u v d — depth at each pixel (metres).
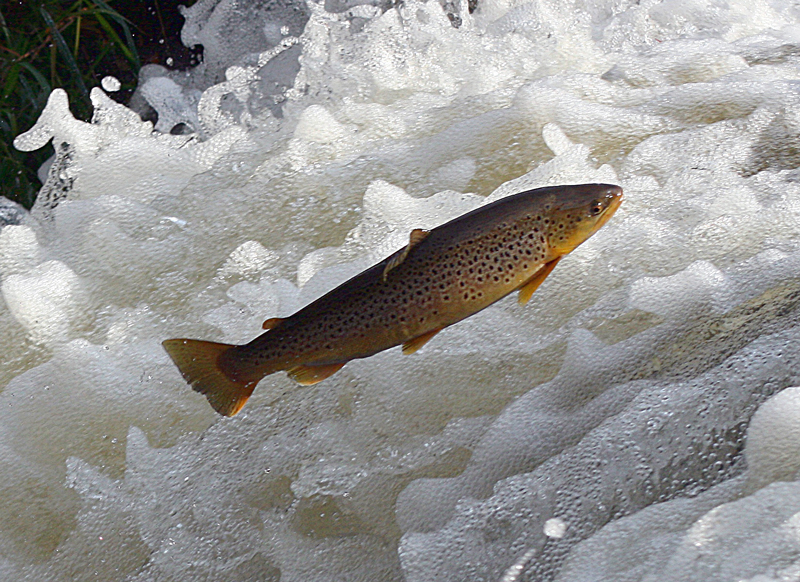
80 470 2.20
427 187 2.43
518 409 2.08
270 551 2.08
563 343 2.14
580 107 2.48
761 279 2.10
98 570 2.12
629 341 2.09
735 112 2.42
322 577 2.03
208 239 2.42
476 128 2.50
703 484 1.88
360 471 2.10
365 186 2.45
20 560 2.15
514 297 2.20
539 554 1.91
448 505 2.02
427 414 2.12
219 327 2.30
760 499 1.82
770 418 1.88
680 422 1.95
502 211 1.80
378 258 2.31
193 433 2.20
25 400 2.28
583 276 2.20
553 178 2.33
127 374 2.27
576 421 2.03
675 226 2.23
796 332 1.97
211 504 2.13
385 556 2.02
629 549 1.86
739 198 2.22
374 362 2.17
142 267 2.39
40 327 2.33
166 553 2.11
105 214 2.48
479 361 2.15
